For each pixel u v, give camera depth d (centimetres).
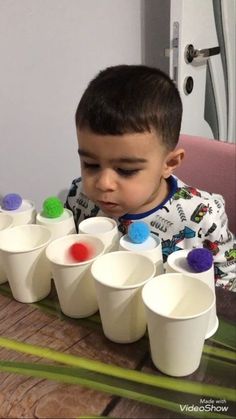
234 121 175
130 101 60
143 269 51
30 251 54
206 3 133
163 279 47
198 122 148
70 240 56
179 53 124
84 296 53
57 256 54
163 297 47
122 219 79
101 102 60
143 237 55
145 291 45
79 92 123
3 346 50
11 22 98
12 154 111
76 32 114
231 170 98
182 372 45
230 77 162
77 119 64
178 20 119
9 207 68
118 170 63
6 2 95
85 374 46
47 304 58
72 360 48
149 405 42
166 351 43
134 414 41
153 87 64
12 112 107
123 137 60
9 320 55
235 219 101
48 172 124
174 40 122
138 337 50
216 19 142
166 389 44
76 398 43
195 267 49
